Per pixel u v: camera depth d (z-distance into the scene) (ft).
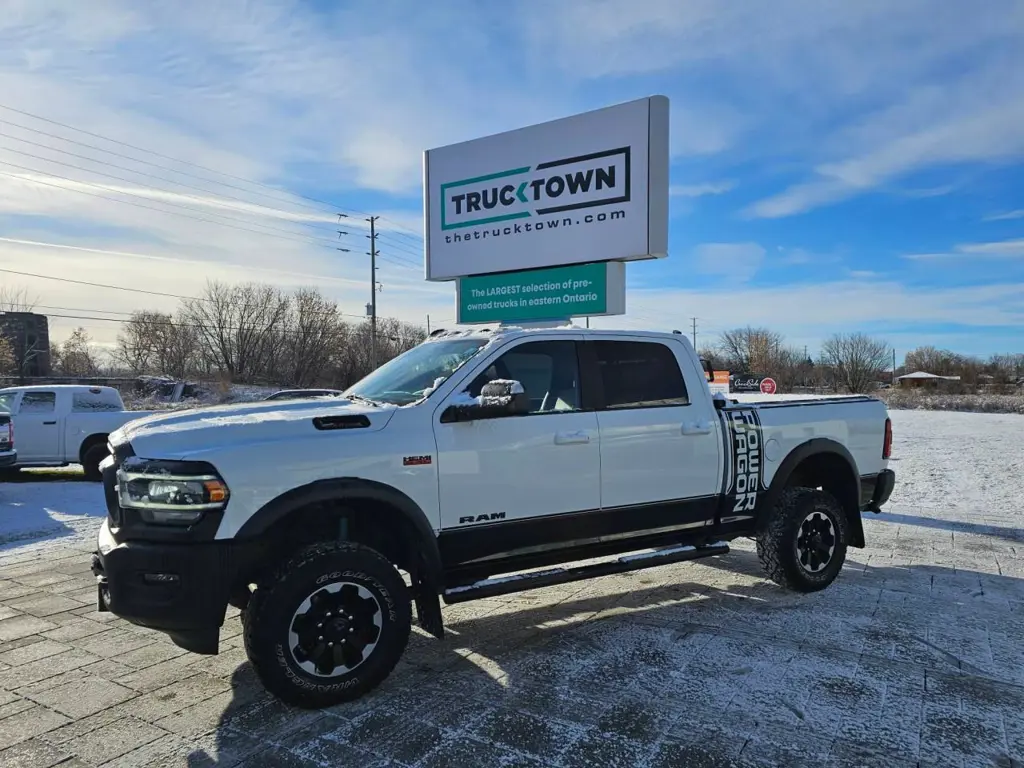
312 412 13.20
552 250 34.63
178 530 11.07
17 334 201.98
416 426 13.19
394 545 13.98
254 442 11.77
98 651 14.93
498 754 10.45
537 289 35.53
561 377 15.43
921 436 69.77
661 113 31.53
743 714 11.62
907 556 22.52
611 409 15.69
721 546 17.03
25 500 34.04
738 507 17.39
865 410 20.10
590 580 19.84
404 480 12.79
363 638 12.13
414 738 10.94
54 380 173.27
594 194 33.24
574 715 11.64
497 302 37.04
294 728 11.34
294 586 11.46
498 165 36.32
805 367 304.91
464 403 13.75
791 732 11.02
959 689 12.55
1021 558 22.24
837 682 12.83
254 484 11.44
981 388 241.35
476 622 16.43
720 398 17.69
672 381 16.87
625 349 16.39
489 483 13.79
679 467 16.34
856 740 10.78
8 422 35.99
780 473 17.94
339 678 11.84
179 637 11.35
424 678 13.20
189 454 11.28
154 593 11.02
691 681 12.92
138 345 229.04
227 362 227.81
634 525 15.92
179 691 12.88
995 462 47.01
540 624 16.24
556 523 14.71
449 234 38.42
